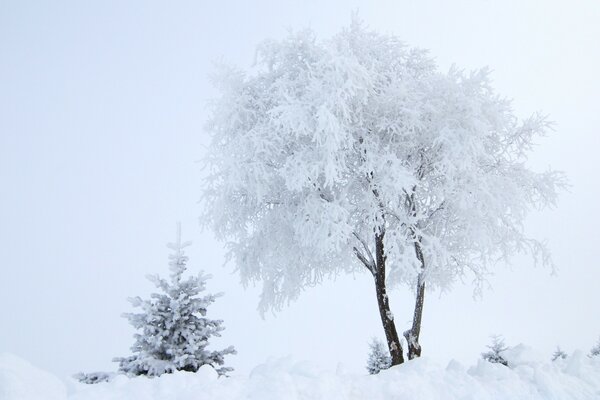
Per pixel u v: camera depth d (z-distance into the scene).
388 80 13.57
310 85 11.72
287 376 6.21
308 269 14.48
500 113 12.66
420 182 13.22
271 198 13.81
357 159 13.28
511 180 13.09
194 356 10.40
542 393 7.27
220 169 12.73
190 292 11.02
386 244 12.28
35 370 5.52
